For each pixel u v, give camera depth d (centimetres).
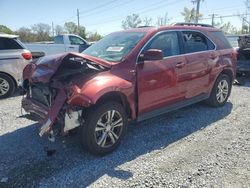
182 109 616
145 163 383
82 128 385
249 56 974
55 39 1622
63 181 342
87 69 398
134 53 440
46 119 370
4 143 445
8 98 753
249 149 424
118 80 405
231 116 577
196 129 505
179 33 522
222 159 393
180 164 379
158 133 486
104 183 337
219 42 613
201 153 411
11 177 350
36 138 462
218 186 330
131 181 341
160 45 480
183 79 512
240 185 332
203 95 580
